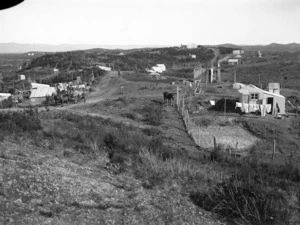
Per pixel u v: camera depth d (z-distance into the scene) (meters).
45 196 6.87
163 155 13.05
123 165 10.34
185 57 140.38
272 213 7.23
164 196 8.02
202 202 7.81
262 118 35.72
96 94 54.47
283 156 23.77
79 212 6.45
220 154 15.87
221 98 43.47
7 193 6.61
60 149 11.26
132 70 103.12
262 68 100.62
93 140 13.44
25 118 15.20
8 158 8.73
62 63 116.31
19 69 138.12
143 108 36.34
